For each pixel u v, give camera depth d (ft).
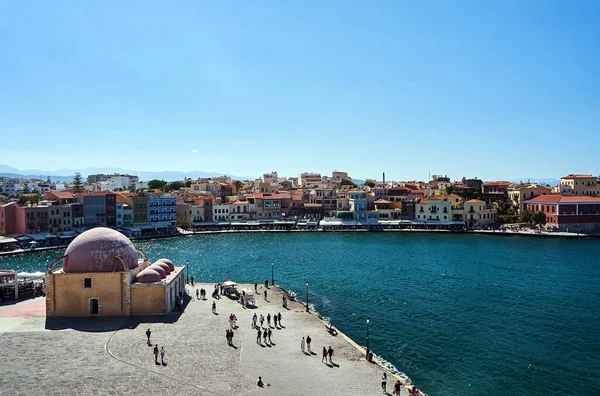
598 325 204.33
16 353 146.20
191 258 390.83
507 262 364.17
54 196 520.42
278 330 178.81
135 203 567.18
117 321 182.39
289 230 593.01
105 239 195.21
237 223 615.57
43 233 465.88
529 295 256.52
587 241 495.00
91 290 189.06
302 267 344.69
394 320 210.18
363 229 597.11
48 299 187.42
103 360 141.59
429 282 289.33
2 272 220.84
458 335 190.70
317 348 161.07
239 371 138.10
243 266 351.46
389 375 141.49
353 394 127.54
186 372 135.33
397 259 379.55
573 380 151.12
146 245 476.95
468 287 275.59
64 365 137.28
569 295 256.73
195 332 171.01
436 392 141.18
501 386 146.30
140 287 192.24
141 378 130.00
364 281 293.02
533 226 579.07
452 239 515.91
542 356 169.68
